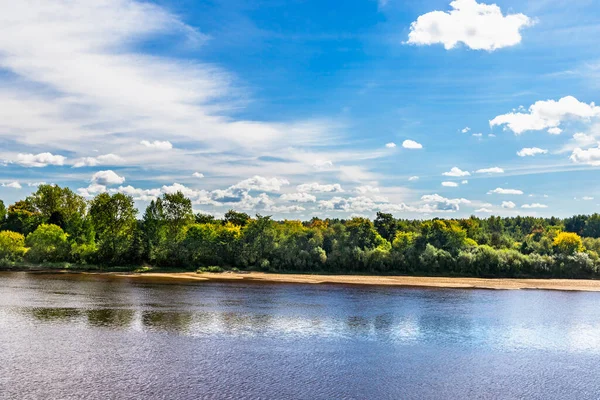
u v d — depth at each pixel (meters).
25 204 174.75
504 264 114.31
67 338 42.00
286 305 64.19
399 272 114.62
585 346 45.69
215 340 43.03
